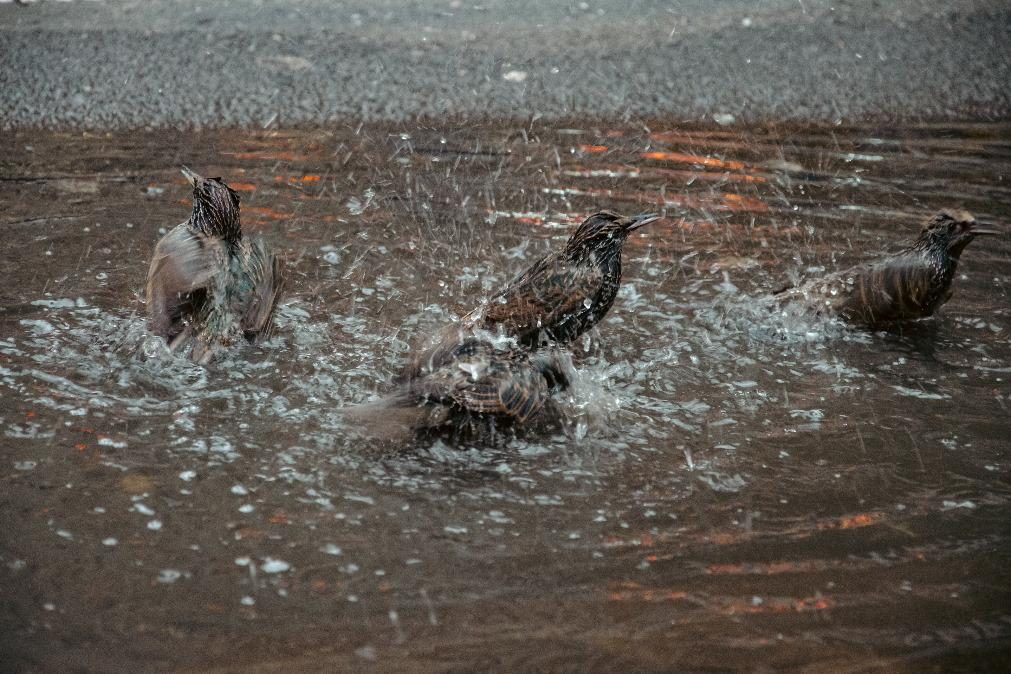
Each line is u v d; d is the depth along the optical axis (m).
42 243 11.59
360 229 12.26
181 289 9.50
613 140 14.70
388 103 15.49
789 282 11.37
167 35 17.22
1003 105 15.84
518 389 8.46
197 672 5.96
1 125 14.49
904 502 7.85
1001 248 12.32
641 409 9.15
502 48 17.22
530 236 12.16
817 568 7.04
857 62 16.88
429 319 10.55
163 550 7.05
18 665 5.95
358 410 8.77
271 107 15.25
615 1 19.23
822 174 13.81
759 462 8.38
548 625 6.43
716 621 6.50
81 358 9.51
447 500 7.78
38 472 7.84
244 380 9.34
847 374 9.87
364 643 6.23
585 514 7.66
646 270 11.63
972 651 6.28
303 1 18.91
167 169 13.49
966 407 9.27
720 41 17.50
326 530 7.36
